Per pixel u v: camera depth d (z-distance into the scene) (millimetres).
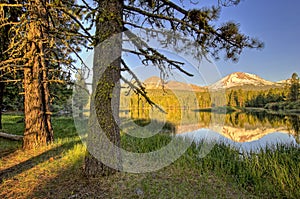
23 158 4699
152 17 3975
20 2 5516
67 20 5473
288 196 2953
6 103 13992
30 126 5578
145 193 2900
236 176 3695
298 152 4938
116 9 3504
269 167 3959
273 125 14445
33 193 2945
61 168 3904
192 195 2912
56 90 9836
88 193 2873
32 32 5250
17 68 5434
